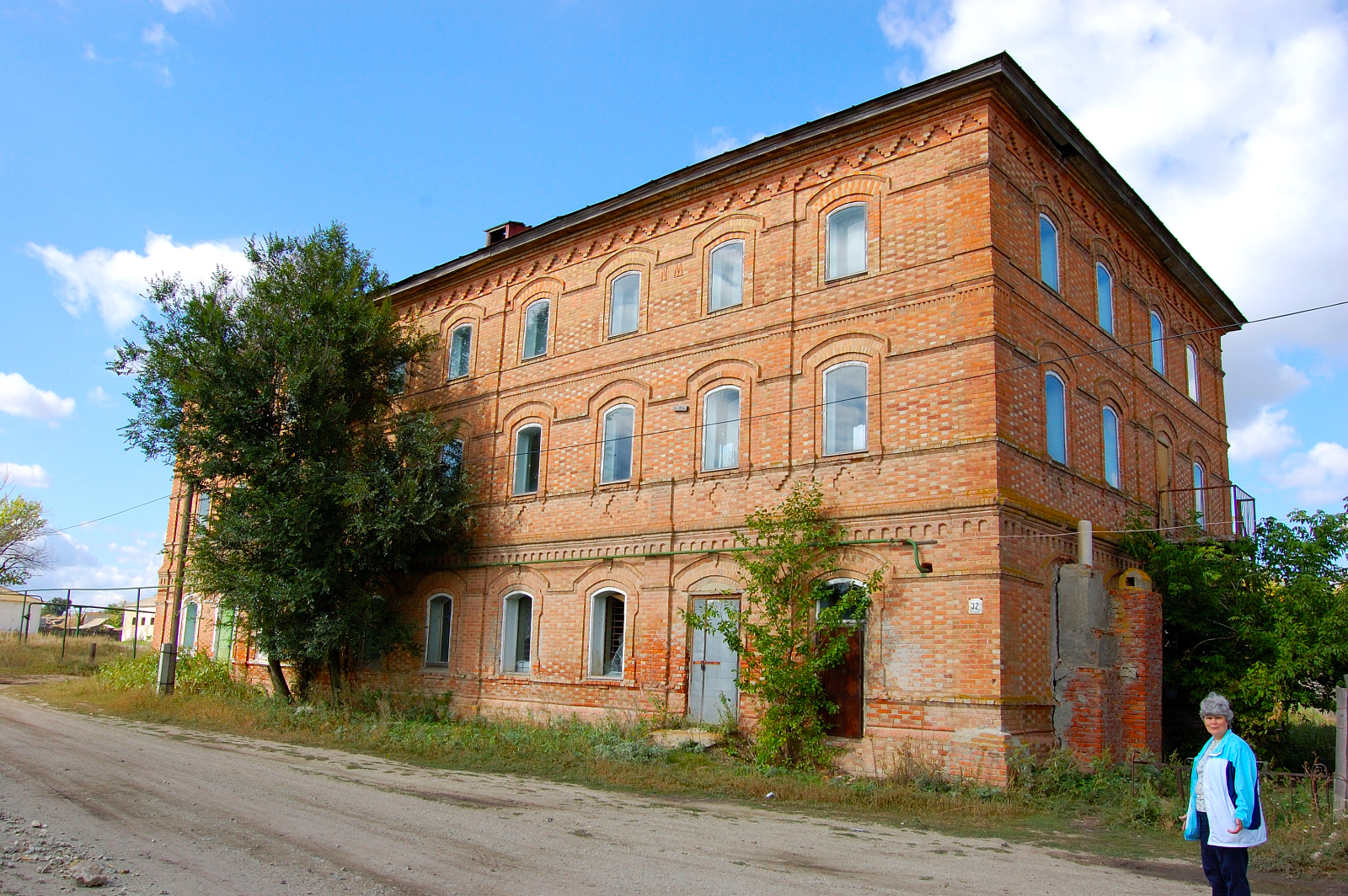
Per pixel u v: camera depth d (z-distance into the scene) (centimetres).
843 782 1560
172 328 2384
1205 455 2700
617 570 2172
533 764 1670
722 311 2102
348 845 997
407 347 2600
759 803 1409
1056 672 1750
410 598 2636
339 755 1780
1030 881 963
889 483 1775
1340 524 1964
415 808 1233
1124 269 2312
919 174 1859
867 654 1739
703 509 2042
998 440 1666
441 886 847
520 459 2475
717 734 1847
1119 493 2111
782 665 1723
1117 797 1459
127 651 4872
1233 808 739
